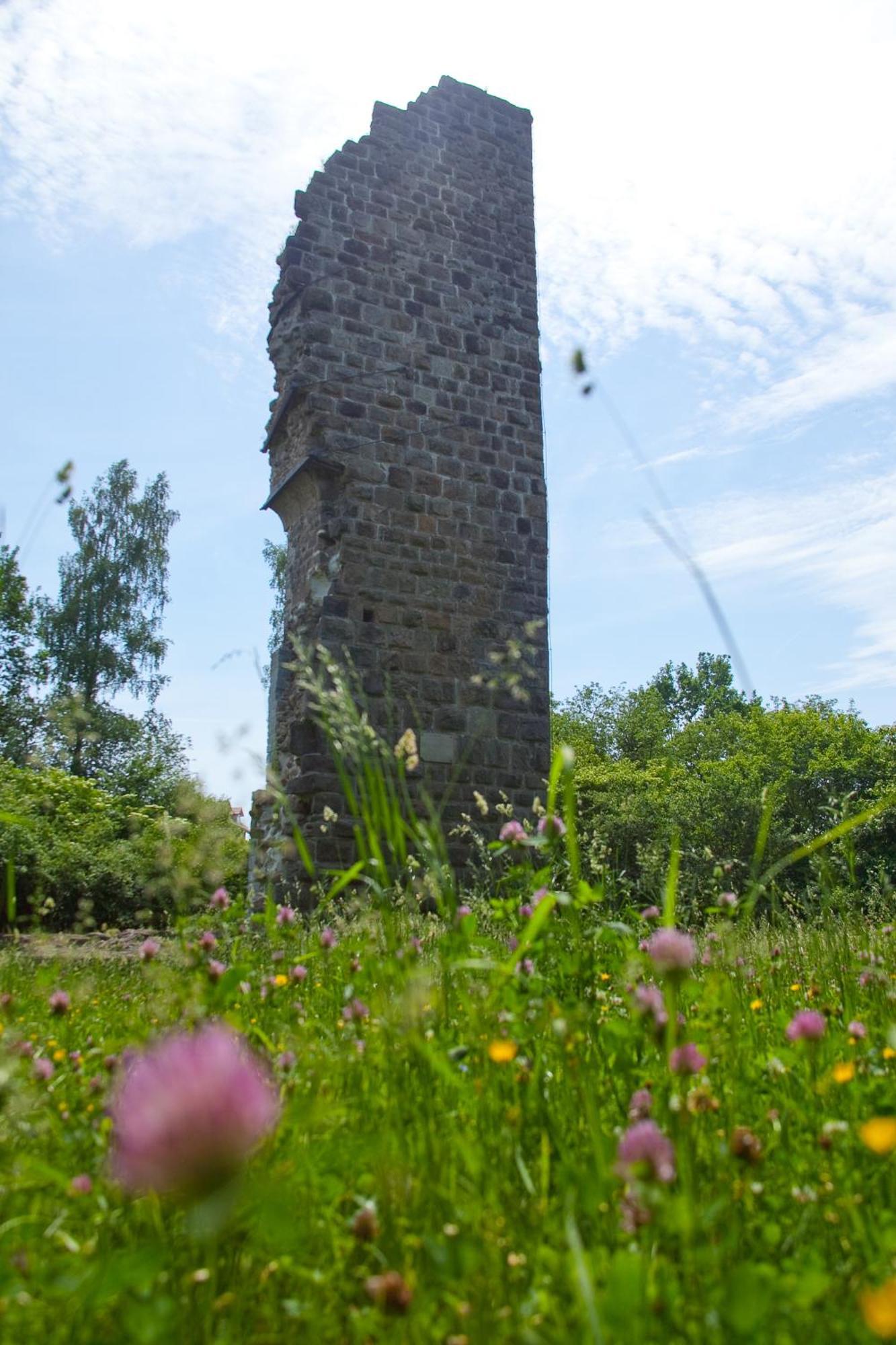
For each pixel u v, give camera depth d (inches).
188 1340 57.3
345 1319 61.7
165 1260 63.4
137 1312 55.1
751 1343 55.1
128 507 1467.8
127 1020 134.6
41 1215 72.6
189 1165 38.7
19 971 192.4
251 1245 67.5
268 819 466.3
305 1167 71.5
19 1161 75.9
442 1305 61.6
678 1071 78.5
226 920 161.9
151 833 378.0
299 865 425.7
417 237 527.2
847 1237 71.0
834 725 1079.6
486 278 542.6
